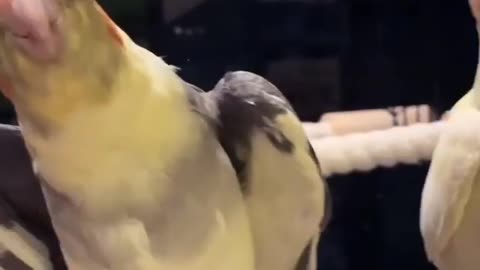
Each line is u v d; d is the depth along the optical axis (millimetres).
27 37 342
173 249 377
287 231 407
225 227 385
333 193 783
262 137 395
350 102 787
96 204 364
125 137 362
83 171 361
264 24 750
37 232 405
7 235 396
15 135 403
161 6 706
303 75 772
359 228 784
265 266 416
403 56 794
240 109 396
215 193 382
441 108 798
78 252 378
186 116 377
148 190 368
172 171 371
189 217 376
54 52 346
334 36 782
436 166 475
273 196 402
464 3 821
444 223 471
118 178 364
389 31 792
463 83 800
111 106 359
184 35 717
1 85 355
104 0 690
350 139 528
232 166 394
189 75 698
